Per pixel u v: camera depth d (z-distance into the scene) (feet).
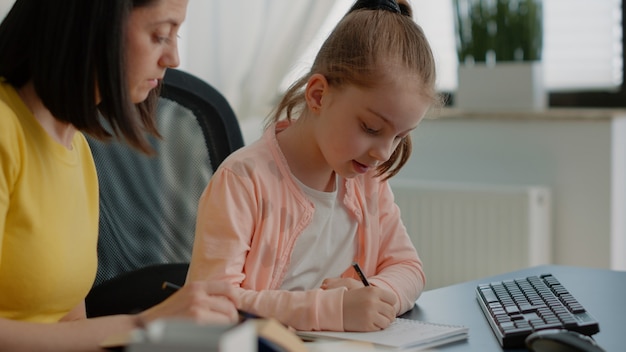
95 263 4.04
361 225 4.64
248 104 8.64
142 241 4.59
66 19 3.29
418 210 9.01
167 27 3.44
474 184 8.94
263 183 4.25
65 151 3.78
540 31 8.97
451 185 8.85
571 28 9.21
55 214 3.65
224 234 4.05
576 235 8.68
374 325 3.54
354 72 4.06
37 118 3.66
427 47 4.28
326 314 3.60
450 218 8.85
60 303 3.76
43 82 3.36
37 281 3.55
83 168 4.09
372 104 4.03
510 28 8.94
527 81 8.87
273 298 3.71
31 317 3.66
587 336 3.19
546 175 8.75
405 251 4.66
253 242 4.19
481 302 3.95
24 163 3.53
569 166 8.63
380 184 4.78
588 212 8.59
